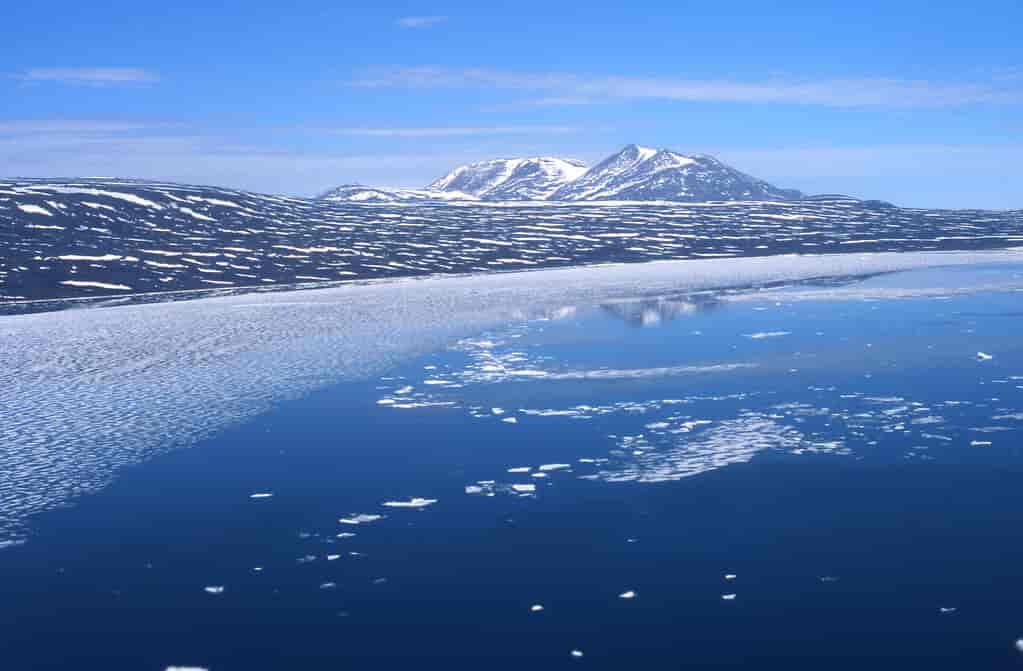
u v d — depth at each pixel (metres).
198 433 17.89
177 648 9.46
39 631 9.88
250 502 13.88
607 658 9.05
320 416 19.16
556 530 12.45
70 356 26.97
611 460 15.62
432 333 31.14
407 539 12.30
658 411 19.03
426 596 10.55
